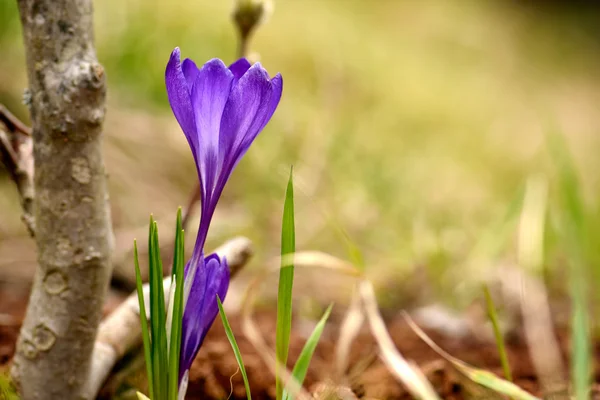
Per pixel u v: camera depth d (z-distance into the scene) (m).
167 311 0.48
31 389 0.52
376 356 0.68
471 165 1.89
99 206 0.51
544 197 0.79
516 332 0.83
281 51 2.09
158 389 0.48
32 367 0.52
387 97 2.16
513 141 2.23
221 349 0.63
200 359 0.62
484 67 3.15
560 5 4.34
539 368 0.67
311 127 1.50
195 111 0.47
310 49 2.15
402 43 2.95
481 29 3.54
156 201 1.22
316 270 1.13
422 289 1.01
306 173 1.30
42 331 0.52
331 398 0.56
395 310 0.97
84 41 0.50
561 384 0.62
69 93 0.49
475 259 0.92
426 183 1.53
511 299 0.86
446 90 2.51
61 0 0.49
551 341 0.69
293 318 0.91
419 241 1.11
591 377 0.65
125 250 0.97
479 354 0.72
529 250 0.73
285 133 1.46
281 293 0.50
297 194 1.26
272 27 2.20
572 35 4.13
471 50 3.27
